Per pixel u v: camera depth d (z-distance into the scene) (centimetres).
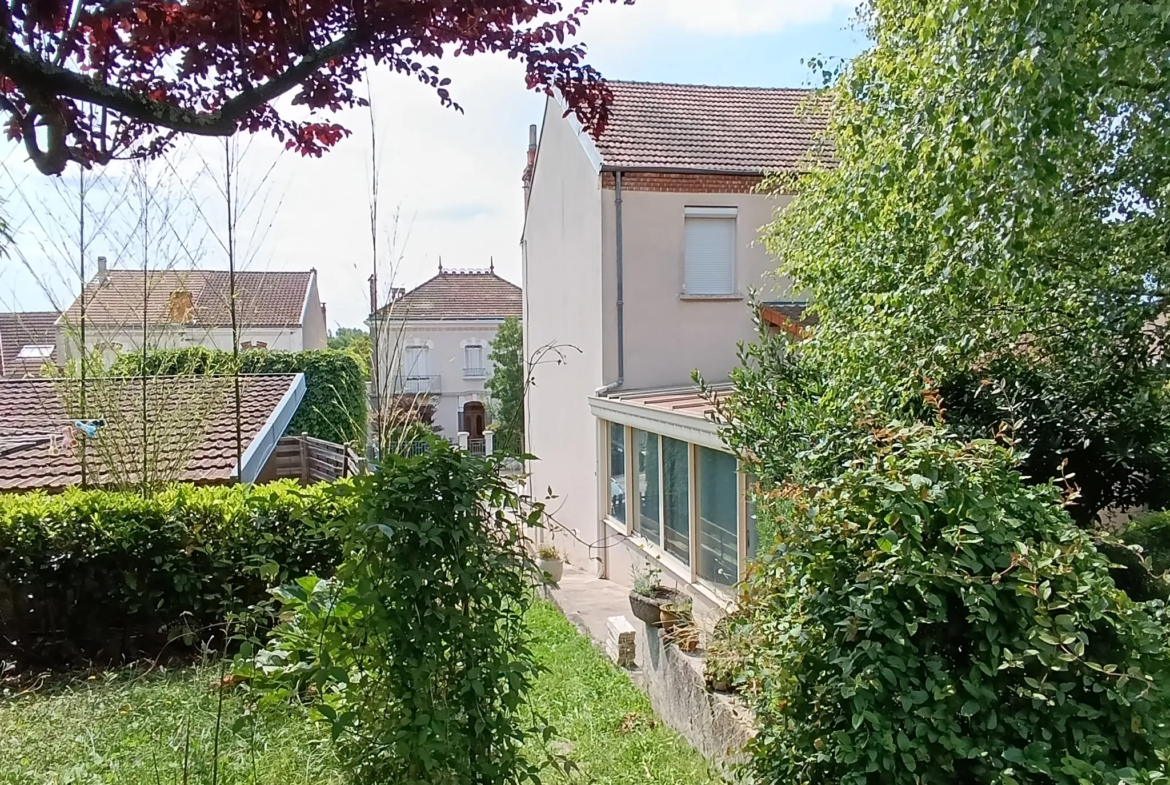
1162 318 533
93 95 227
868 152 546
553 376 1492
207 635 657
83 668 623
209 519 662
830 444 405
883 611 297
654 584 749
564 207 1377
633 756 532
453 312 3070
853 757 284
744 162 1182
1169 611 310
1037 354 558
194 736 427
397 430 955
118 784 379
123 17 240
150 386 845
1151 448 526
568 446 1409
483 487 316
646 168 1138
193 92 265
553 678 698
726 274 1199
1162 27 356
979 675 288
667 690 631
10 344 1370
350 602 308
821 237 676
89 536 635
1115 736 280
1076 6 350
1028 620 289
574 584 1162
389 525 291
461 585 305
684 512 889
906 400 480
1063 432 547
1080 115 390
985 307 486
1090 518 573
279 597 362
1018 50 372
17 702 524
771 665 346
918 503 305
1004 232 412
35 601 632
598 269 1177
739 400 526
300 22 255
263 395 1116
